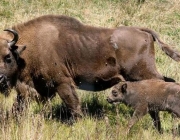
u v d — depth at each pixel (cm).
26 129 2669
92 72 3125
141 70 3150
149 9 5650
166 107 2991
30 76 3080
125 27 3195
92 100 3388
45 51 3033
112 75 3155
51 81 3077
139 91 3061
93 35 3125
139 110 3059
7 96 3278
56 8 5612
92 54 3103
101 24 5088
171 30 5153
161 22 5356
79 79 3162
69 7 5681
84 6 5712
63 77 3084
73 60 3102
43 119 2764
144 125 3045
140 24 5203
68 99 3103
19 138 2620
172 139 2748
